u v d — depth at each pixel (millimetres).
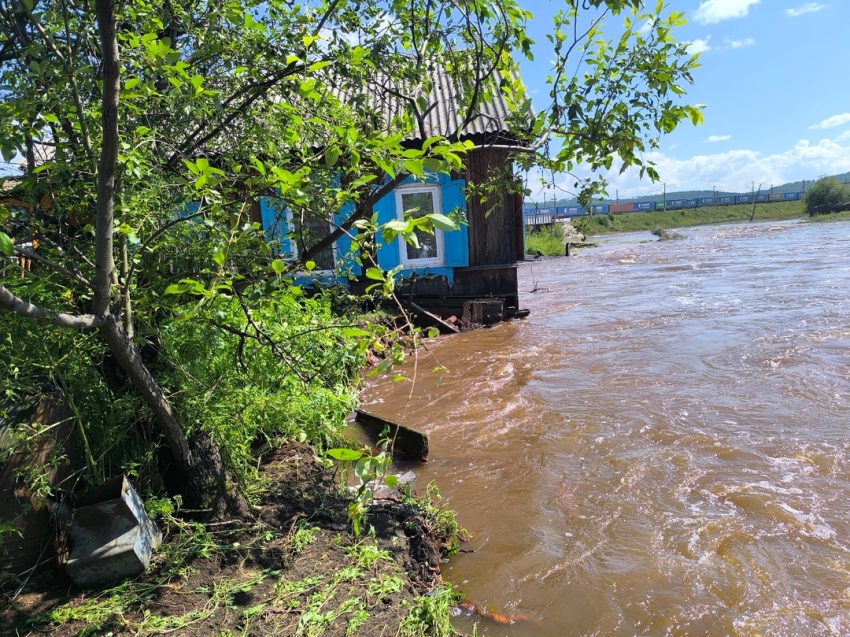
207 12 3375
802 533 3922
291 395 3908
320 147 3283
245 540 3188
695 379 7227
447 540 3930
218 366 3742
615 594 3396
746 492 4461
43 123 2689
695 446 5320
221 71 3414
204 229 2947
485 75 3557
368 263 11180
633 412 6227
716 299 13031
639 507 4340
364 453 2059
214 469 3418
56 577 2799
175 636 2455
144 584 2754
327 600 2727
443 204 11195
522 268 25812
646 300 13703
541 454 5309
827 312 10523
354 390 5285
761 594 3359
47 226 3020
